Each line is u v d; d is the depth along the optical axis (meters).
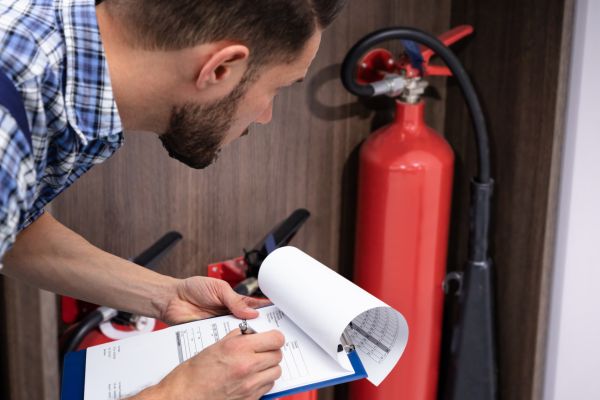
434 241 1.40
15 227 0.69
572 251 1.41
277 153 1.42
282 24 0.78
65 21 0.75
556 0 1.29
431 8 1.49
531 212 1.41
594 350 1.51
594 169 1.37
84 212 1.29
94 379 0.93
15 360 1.29
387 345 0.99
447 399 1.52
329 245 1.55
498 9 1.40
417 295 1.42
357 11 1.41
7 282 1.23
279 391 0.90
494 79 1.44
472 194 1.41
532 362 1.47
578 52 1.30
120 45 0.79
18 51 0.70
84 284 1.07
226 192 1.40
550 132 1.34
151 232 1.36
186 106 0.83
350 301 0.92
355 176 1.53
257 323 1.03
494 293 1.49
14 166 0.67
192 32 0.76
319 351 0.97
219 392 0.85
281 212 1.47
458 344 1.48
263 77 0.83
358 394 1.52
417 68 1.35
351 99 1.46
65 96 0.76
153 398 0.83
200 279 1.08
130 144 1.30
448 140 1.57
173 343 1.00
